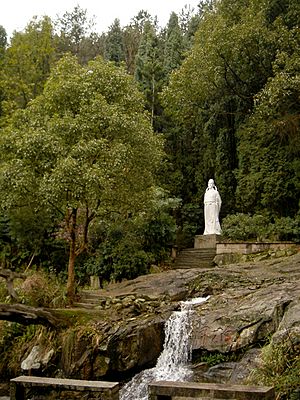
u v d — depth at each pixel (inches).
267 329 420.8
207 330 443.5
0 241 804.6
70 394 343.9
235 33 835.4
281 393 308.0
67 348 468.1
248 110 933.2
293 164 864.9
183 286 584.7
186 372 427.8
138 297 542.3
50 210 566.9
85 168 520.4
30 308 469.4
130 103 598.5
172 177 1075.9
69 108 580.4
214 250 805.9
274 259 681.0
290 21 867.4
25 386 317.1
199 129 1080.8
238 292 507.5
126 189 576.4
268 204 885.8
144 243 781.3
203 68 879.1
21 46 1181.7
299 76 728.3
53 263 774.5
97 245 767.7
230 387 270.4
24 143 537.3
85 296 586.2
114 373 455.8
